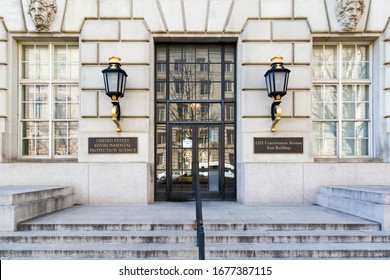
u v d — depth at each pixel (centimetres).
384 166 899
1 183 887
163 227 635
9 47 922
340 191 791
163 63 979
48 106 966
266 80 873
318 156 966
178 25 912
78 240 593
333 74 973
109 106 902
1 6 912
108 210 789
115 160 895
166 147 970
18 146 949
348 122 977
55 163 893
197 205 534
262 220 668
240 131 927
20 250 554
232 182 970
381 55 927
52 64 966
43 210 723
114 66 838
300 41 915
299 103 905
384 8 920
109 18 911
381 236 597
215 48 977
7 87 919
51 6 904
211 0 918
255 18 915
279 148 900
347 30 910
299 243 594
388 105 916
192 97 976
